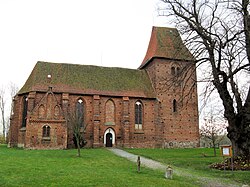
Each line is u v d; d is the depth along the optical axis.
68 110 55.28
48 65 60.84
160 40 64.12
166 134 59.03
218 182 20.55
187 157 37.59
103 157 36.28
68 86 57.91
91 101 58.06
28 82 58.72
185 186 18.59
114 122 58.25
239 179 21.59
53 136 51.19
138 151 46.59
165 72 61.69
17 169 22.89
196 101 61.84
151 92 61.50
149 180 19.83
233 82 30.06
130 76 64.50
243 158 27.83
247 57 27.52
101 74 63.16
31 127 50.53
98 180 19.11
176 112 60.47
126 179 19.89
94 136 55.44
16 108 56.94
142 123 59.34
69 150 46.06
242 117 28.56
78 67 62.91
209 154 42.34
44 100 52.41
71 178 19.52
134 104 59.69
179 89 60.25
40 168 23.98
